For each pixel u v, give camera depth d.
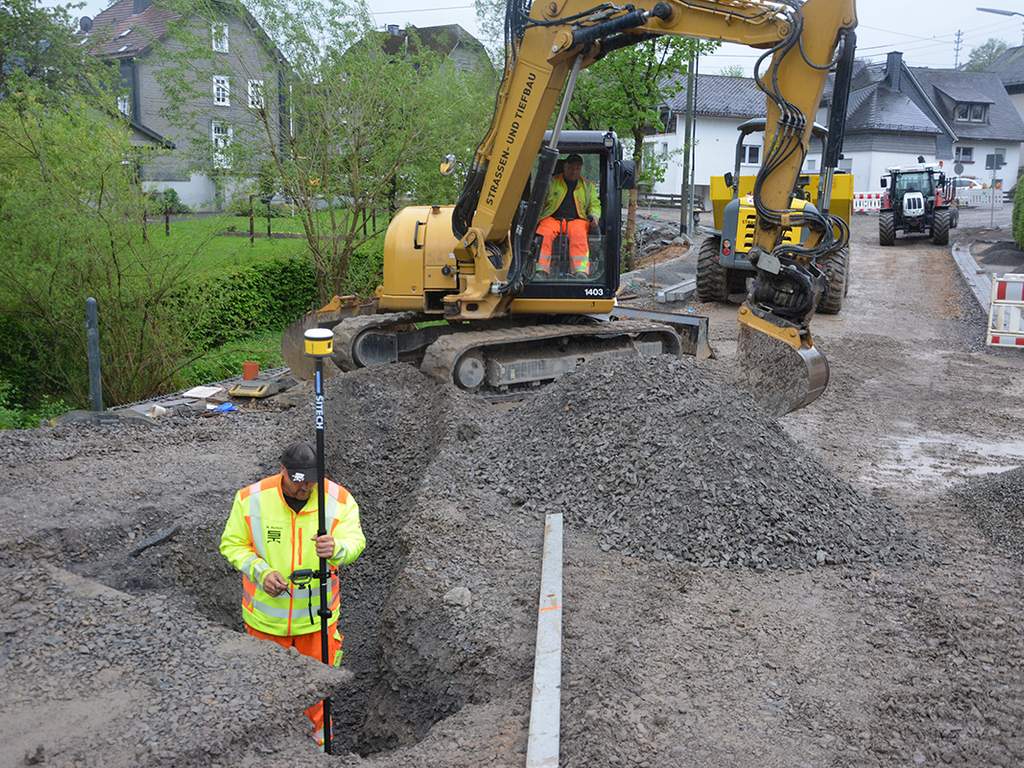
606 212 9.68
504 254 9.48
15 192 10.56
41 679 4.24
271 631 4.80
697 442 6.57
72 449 8.03
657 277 20.42
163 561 6.23
